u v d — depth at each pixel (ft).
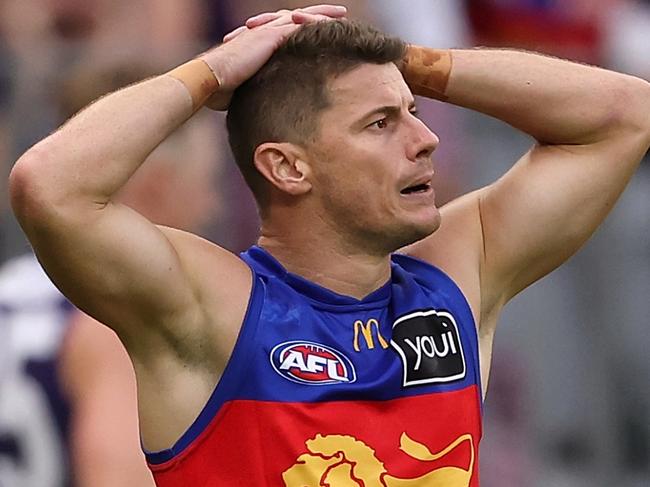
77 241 41.81
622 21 89.04
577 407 77.20
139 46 72.95
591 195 47.91
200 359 43.39
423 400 44.32
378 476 43.19
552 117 47.60
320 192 44.78
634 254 78.54
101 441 55.52
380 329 44.83
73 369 57.77
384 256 45.47
